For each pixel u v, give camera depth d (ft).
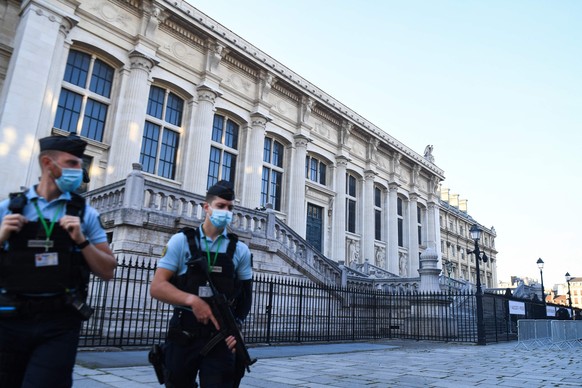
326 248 115.34
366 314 65.10
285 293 49.01
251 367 28.60
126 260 42.75
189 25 84.84
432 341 58.18
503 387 24.12
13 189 57.93
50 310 8.11
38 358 7.91
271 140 105.81
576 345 60.59
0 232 7.85
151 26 79.05
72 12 68.39
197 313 9.33
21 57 61.31
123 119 73.77
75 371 22.95
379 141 136.15
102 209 50.11
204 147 85.20
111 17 74.95
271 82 102.17
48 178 8.64
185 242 10.26
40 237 8.18
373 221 129.59
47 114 63.93
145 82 77.15
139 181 46.16
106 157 72.28
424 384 24.34
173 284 10.26
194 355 9.73
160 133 81.92
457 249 220.43
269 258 57.36
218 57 90.22
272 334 46.24
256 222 58.18
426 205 163.32
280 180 107.24
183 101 87.04
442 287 95.96
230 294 10.19
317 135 115.34
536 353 46.01
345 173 121.90
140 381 20.97
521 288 131.34
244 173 94.99
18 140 59.31
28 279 8.00
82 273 8.59
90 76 72.64
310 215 113.91
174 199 49.55
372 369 29.84
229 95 93.97
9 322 8.07
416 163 153.38
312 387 22.11
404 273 143.33
